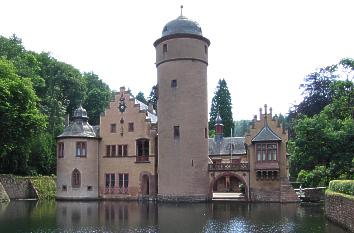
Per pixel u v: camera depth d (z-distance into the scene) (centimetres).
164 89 4866
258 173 4759
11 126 4688
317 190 4703
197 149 4753
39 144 5806
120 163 5341
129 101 5384
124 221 2852
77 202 4797
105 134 5459
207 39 4953
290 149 5222
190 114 4753
